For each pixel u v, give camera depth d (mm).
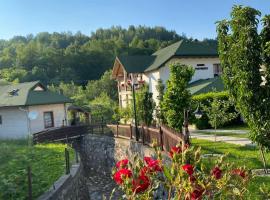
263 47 9961
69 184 12547
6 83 58125
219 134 20594
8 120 34156
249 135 10703
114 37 141750
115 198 16672
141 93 24500
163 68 35125
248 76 9930
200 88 29297
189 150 4164
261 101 10062
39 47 102625
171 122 17219
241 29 9914
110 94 68562
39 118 33938
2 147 21609
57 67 88312
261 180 9820
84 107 46250
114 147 22703
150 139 17562
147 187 4082
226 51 10641
